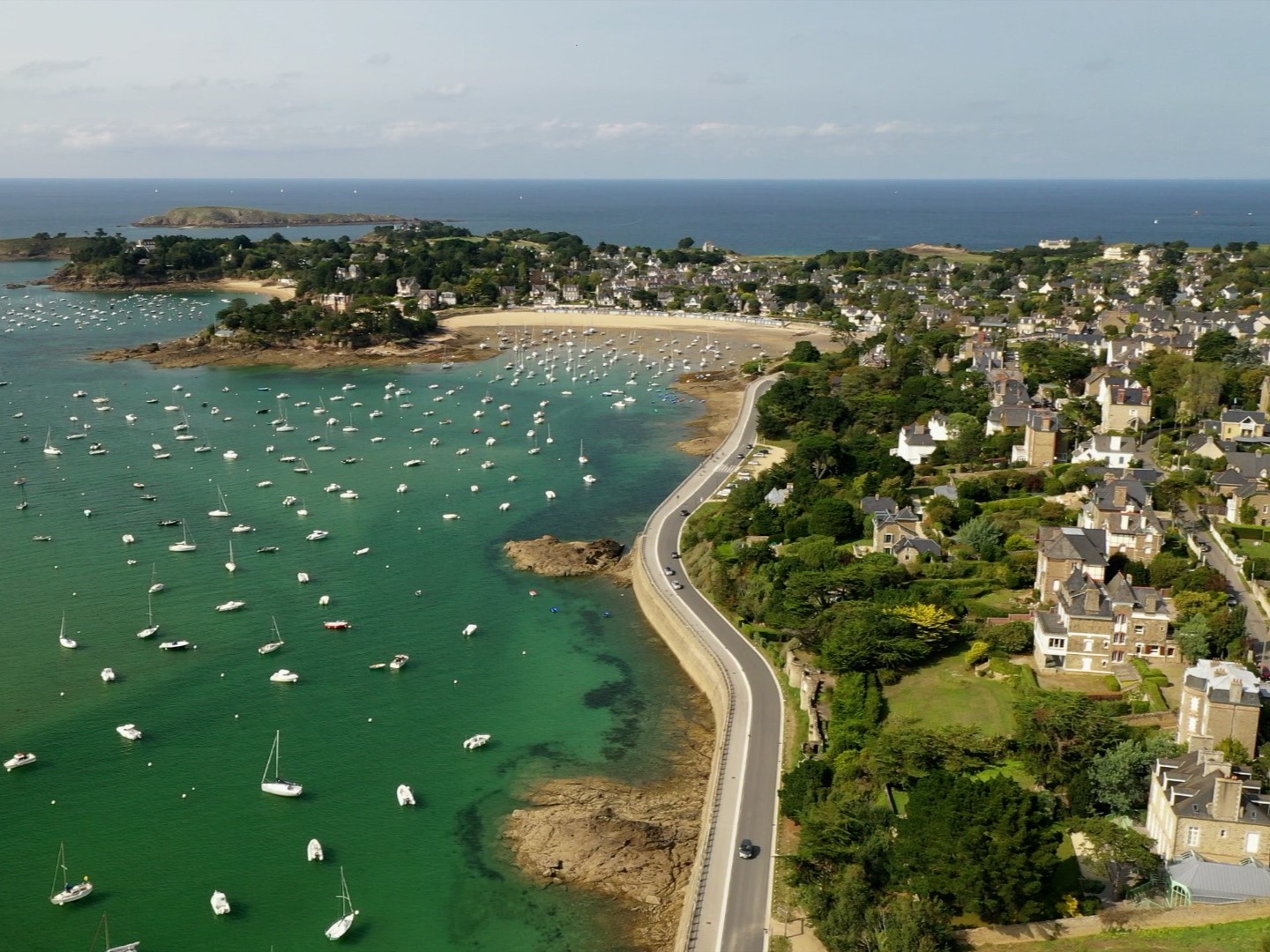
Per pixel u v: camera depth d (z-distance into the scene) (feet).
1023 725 494.18
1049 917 388.37
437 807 513.04
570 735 581.94
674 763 555.28
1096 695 545.44
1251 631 596.70
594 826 495.00
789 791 474.90
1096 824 420.77
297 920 433.89
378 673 645.10
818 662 612.29
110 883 452.35
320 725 585.22
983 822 398.42
